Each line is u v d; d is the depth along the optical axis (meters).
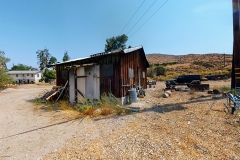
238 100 5.34
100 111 6.54
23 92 16.61
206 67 45.38
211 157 2.74
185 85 18.28
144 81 13.45
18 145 3.79
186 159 2.72
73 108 7.95
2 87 20.44
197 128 4.12
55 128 4.94
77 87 9.35
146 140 3.57
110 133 4.18
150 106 7.20
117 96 8.16
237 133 3.66
